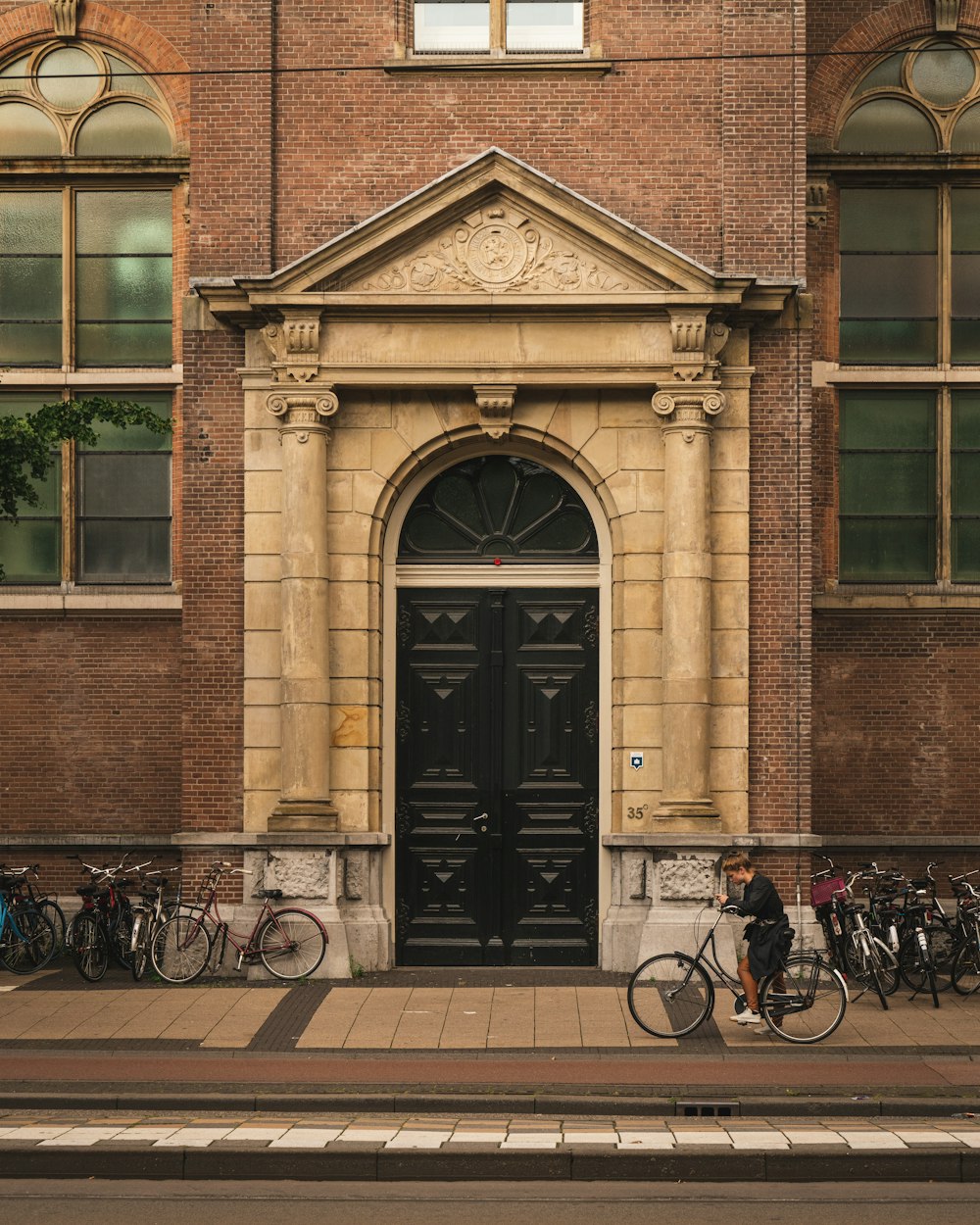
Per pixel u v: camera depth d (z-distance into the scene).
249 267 17.97
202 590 17.86
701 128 18.06
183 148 19.78
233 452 17.92
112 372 19.72
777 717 17.52
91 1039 14.05
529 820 18.03
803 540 17.62
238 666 17.81
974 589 19.64
